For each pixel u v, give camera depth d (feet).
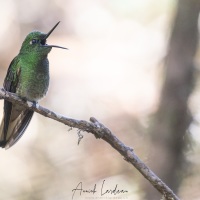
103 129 22.04
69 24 53.57
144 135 39.01
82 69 49.62
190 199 37.17
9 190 43.11
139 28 51.75
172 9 41.88
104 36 52.60
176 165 37.35
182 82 37.42
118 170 40.06
